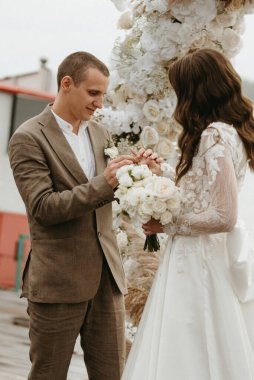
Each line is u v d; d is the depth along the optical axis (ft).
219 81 11.82
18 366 22.52
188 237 11.88
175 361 11.49
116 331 12.84
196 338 11.57
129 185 11.77
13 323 34.19
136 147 16.38
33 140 12.23
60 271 12.30
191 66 11.93
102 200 12.01
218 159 11.41
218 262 11.78
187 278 11.76
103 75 12.44
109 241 12.84
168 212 11.70
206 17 14.84
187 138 11.91
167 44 15.23
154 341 11.72
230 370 11.37
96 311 12.81
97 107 12.51
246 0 15.17
